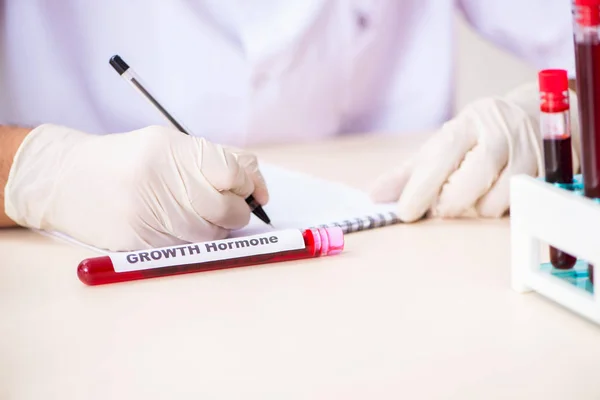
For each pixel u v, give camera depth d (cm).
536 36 167
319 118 182
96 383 67
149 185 98
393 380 65
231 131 181
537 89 121
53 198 105
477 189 106
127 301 85
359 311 79
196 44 176
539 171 107
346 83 180
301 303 82
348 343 72
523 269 81
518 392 62
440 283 86
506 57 206
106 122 180
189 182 98
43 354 74
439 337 72
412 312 79
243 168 104
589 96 72
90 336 77
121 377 68
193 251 92
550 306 79
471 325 75
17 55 175
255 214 107
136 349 74
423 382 64
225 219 101
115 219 99
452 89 186
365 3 175
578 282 77
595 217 71
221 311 81
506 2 170
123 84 178
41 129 112
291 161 142
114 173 99
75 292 89
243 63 176
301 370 68
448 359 68
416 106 185
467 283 85
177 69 177
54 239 109
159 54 177
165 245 100
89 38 175
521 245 81
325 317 78
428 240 100
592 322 74
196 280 90
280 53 173
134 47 176
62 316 82
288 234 94
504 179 106
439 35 181
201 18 175
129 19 175
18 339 77
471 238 101
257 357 70
